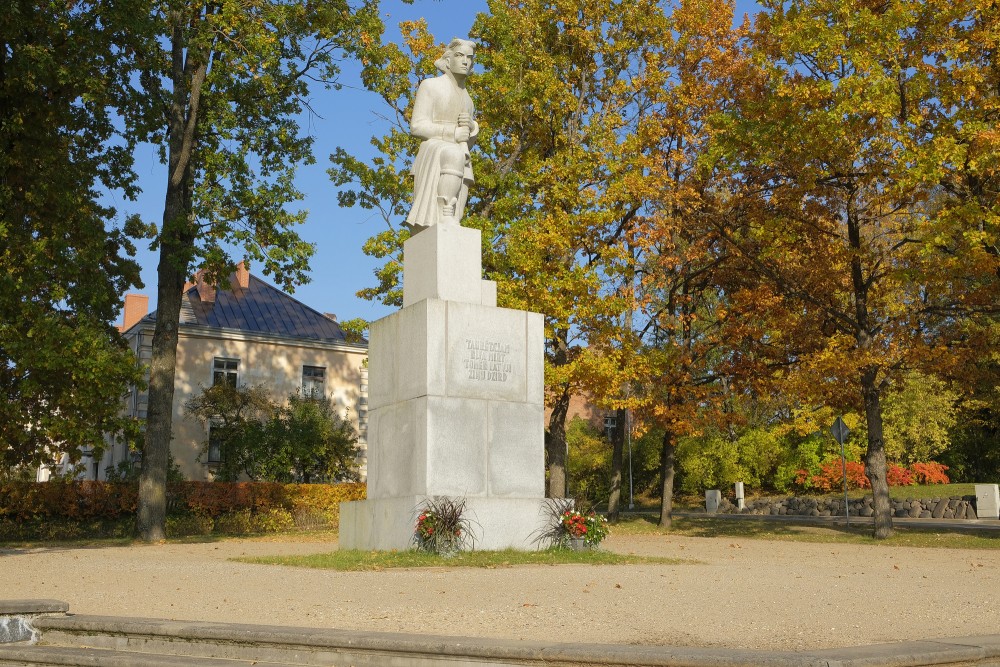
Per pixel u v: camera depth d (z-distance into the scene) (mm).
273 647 7566
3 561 17375
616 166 29375
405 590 11133
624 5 31609
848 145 23531
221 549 21328
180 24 26406
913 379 43156
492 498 15836
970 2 22672
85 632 8680
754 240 28594
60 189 22875
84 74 22000
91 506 32031
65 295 23453
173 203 26328
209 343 46750
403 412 16469
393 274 29781
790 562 16938
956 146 21578
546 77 30547
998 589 11875
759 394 31078
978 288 25312
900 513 40312
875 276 26828
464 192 17938
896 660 6258
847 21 22266
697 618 8906
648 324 32594
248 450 42125
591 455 57938
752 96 26469
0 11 20516
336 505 37812
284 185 26406
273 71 27000
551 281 28266
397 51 30766
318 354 49594
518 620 8758
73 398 22281
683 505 54406
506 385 16484
